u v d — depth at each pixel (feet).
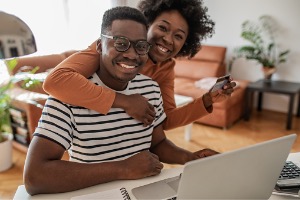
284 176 3.19
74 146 3.35
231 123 11.06
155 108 3.92
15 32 2.53
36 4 11.69
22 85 8.38
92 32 13.67
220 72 12.87
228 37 13.21
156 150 4.01
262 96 12.94
